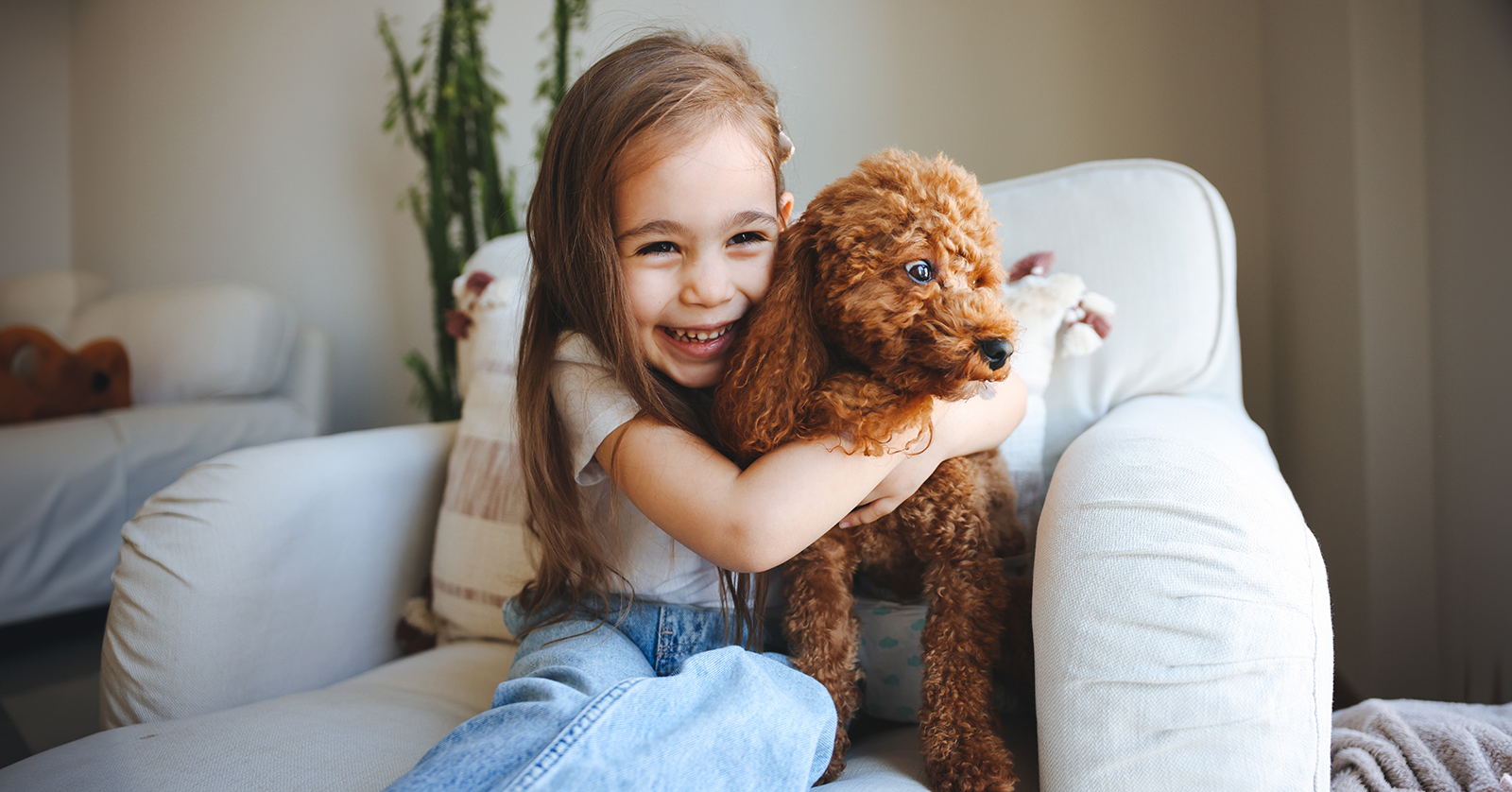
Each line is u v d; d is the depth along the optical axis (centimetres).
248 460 98
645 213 66
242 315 234
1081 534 60
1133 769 55
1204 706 54
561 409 75
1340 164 123
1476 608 104
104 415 211
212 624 88
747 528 62
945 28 180
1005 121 177
